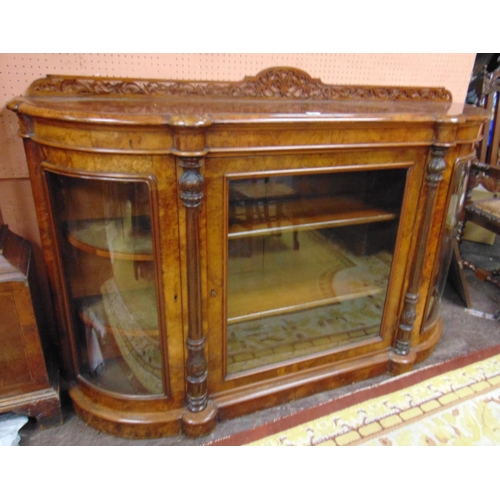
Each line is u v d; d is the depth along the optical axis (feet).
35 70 4.05
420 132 4.07
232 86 4.58
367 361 5.08
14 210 4.60
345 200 4.41
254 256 4.30
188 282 3.69
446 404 4.78
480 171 6.54
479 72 6.77
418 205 4.48
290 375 4.71
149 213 3.49
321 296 4.72
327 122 3.59
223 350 4.22
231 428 4.40
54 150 3.40
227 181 3.56
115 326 4.11
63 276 3.99
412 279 4.81
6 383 4.05
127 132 3.16
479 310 6.75
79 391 4.45
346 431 4.40
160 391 4.20
